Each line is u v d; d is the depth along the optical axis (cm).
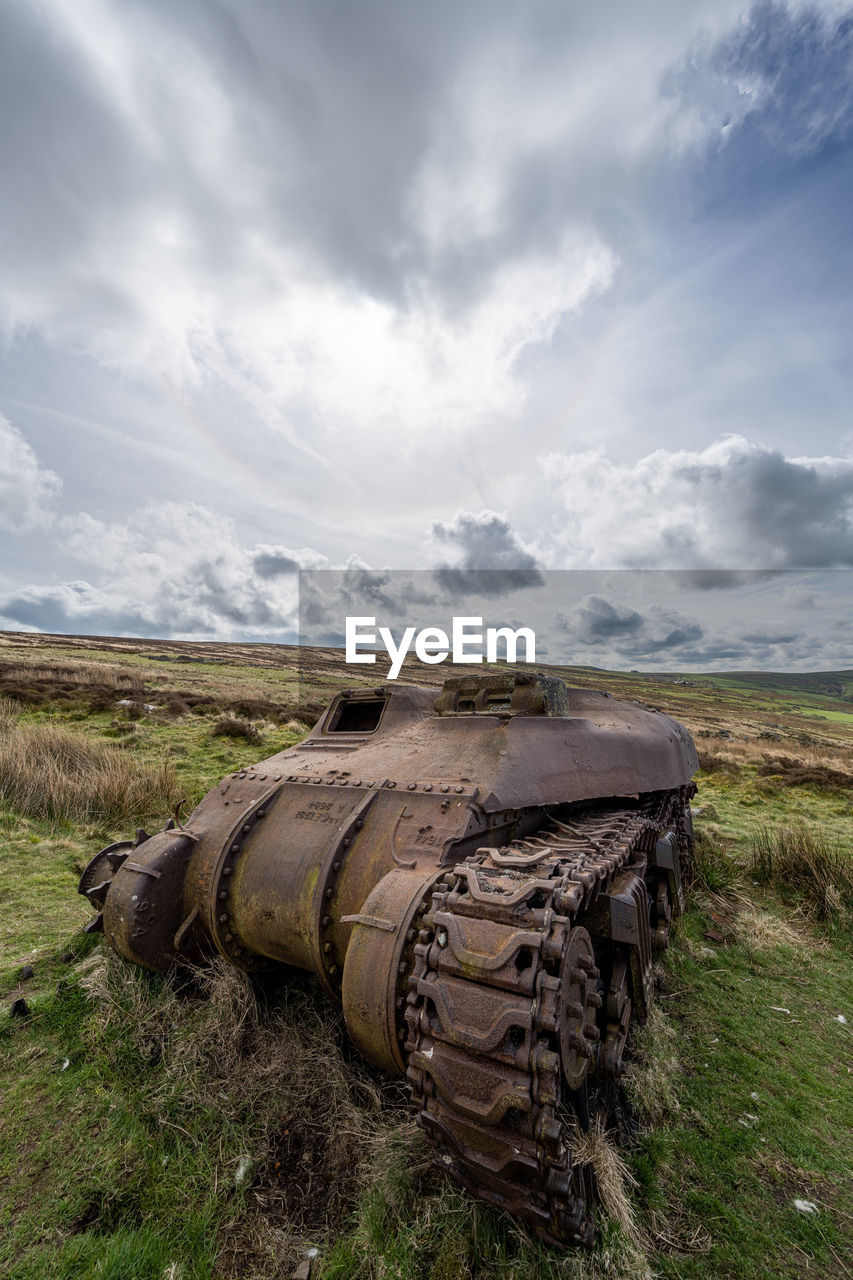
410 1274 225
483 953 214
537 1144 199
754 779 1747
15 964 456
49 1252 238
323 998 390
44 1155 285
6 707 1633
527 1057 195
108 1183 269
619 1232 237
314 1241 244
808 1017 450
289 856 351
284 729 1778
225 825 398
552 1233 216
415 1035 231
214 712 1908
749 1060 387
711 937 587
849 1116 336
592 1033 238
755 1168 294
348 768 411
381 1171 263
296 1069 329
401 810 337
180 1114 309
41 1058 354
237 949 372
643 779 465
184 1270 230
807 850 768
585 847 311
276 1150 289
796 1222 264
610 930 279
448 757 387
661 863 425
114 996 385
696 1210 267
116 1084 330
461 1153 217
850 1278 238
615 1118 306
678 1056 386
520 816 361
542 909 219
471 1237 237
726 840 969
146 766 1116
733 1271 239
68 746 1105
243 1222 252
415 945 233
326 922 319
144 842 422
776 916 662
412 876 283
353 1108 301
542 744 398
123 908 371
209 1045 347
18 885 614
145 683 2495
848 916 652
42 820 859
